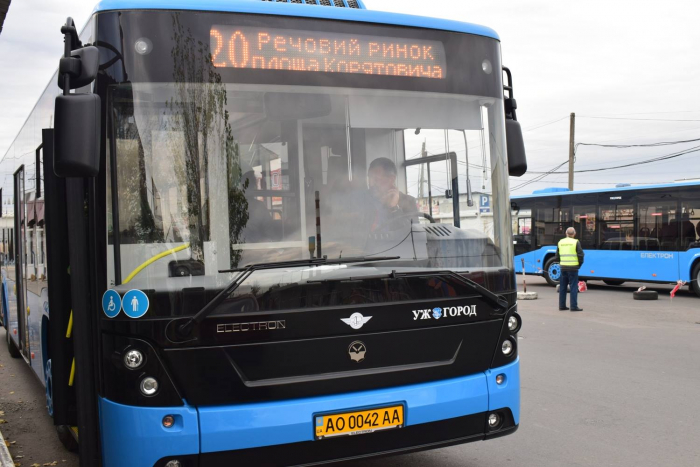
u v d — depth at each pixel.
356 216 4.31
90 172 3.73
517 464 5.44
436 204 4.55
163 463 3.80
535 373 8.77
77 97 3.73
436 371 4.30
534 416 6.80
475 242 4.60
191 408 3.81
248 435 3.85
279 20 4.30
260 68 4.22
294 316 3.96
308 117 4.31
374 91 4.50
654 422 6.51
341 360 4.06
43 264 6.01
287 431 3.91
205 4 4.14
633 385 8.05
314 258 4.16
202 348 3.82
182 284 3.88
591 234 21.91
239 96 4.16
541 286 24.03
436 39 4.72
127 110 3.95
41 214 6.12
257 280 3.93
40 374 6.66
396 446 4.18
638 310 15.93
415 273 4.29
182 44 4.07
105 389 3.94
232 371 3.85
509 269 4.70
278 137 4.22
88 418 4.06
